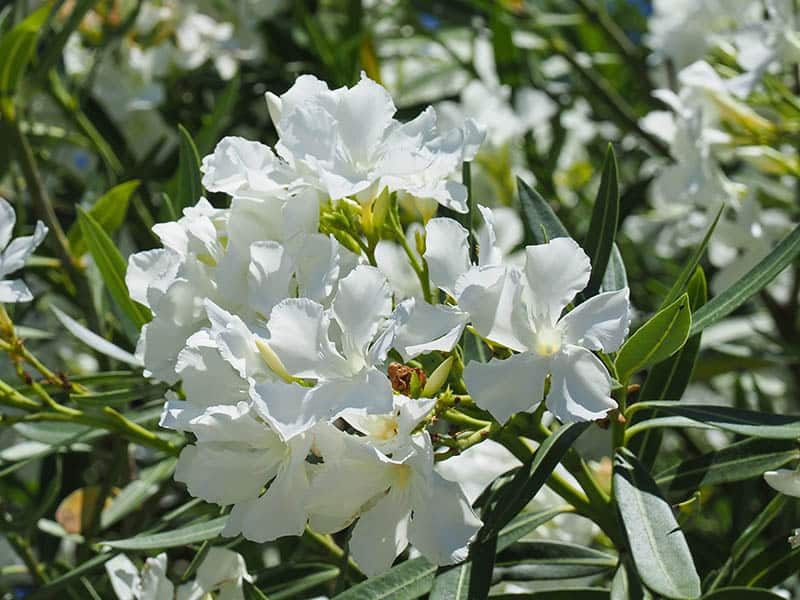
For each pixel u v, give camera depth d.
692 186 0.79
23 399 0.66
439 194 0.55
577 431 0.56
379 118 0.56
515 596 0.60
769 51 0.78
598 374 0.51
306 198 0.54
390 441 0.51
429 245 0.53
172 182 0.79
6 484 0.87
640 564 0.54
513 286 0.52
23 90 0.81
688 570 0.53
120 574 0.66
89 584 0.76
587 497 0.60
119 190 0.79
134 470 0.83
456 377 0.56
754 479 0.72
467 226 0.61
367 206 0.56
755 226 0.81
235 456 0.53
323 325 0.51
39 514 0.73
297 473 0.52
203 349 0.53
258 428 0.52
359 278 0.52
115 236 0.92
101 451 0.88
